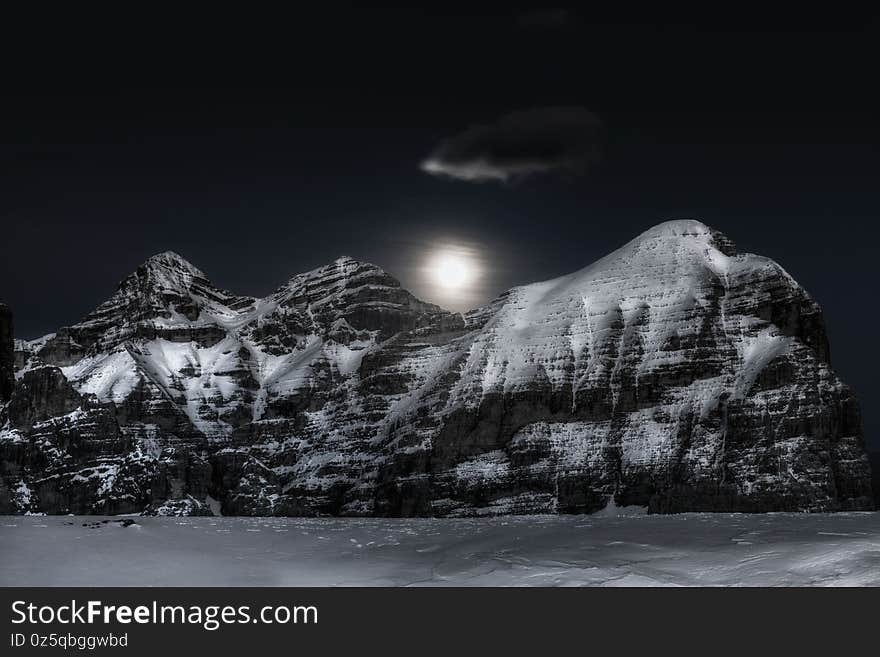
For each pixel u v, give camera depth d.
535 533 133.25
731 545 110.31
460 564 102.31
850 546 98.38
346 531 146.00
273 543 120.38
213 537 124.25
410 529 152.25
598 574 94.06
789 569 91.00
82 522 153.62
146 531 123.81
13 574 93.00
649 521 162.62
